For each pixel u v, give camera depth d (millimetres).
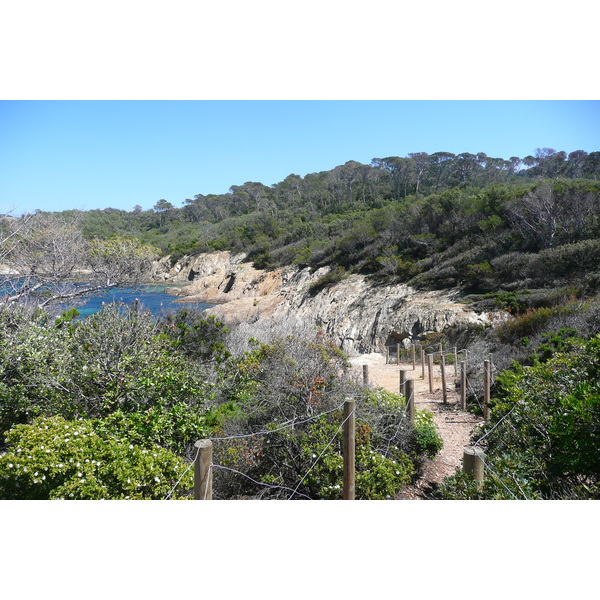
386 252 34250
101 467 4320
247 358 8266
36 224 11227
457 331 19438
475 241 28797
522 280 22203
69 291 11578
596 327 10594
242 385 7809
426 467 6066
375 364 18641
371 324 27172
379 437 5602
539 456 4699
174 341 8391
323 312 31500
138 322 6895
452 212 32750
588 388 4391
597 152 50719
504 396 7250
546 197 24750
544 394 5273
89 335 6465
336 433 4762
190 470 4566
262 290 45000
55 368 6250
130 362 6352
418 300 25656
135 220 95312
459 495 4270
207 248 68125
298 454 5121
